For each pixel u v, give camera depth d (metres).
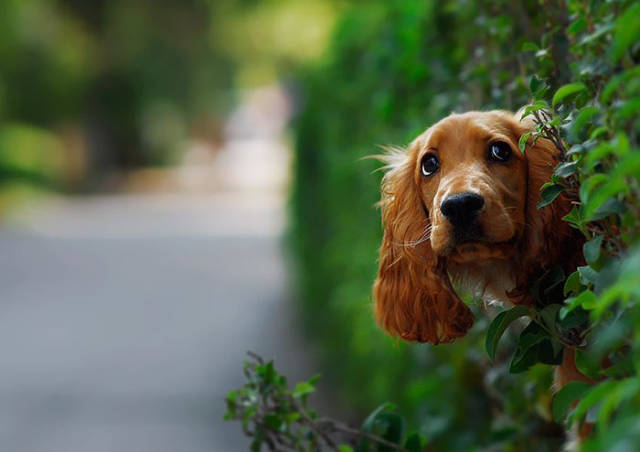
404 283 2.78
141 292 16.34
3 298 15.94
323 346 9.84
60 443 7.66
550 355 2.52
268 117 71.12
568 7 2.84
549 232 2.55
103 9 40.84
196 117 53.03
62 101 40.38
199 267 19.59
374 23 6.89
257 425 3.24
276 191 43.25
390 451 3.20
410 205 2.75
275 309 14.22
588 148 2.07
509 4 3.66
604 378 2.21
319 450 3.29
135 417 8.38
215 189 44.34
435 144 2.63
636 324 1.56
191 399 8.96
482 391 4.31
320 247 10.56
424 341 2.80
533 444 3.73
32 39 38.44
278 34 41.59
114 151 45.41
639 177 1.65
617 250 2.12
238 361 10.68
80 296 15.99
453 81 4.37
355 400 7.25
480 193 2.44
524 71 3.43
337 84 8.36
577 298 1.89
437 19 4.56
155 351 11.38
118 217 31.14
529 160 2.58
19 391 9.48
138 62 42.78
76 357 11.16
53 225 28.31
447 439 4.48
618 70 2.24
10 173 33.38
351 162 7.19
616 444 1.41
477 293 2.72
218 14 41.25
